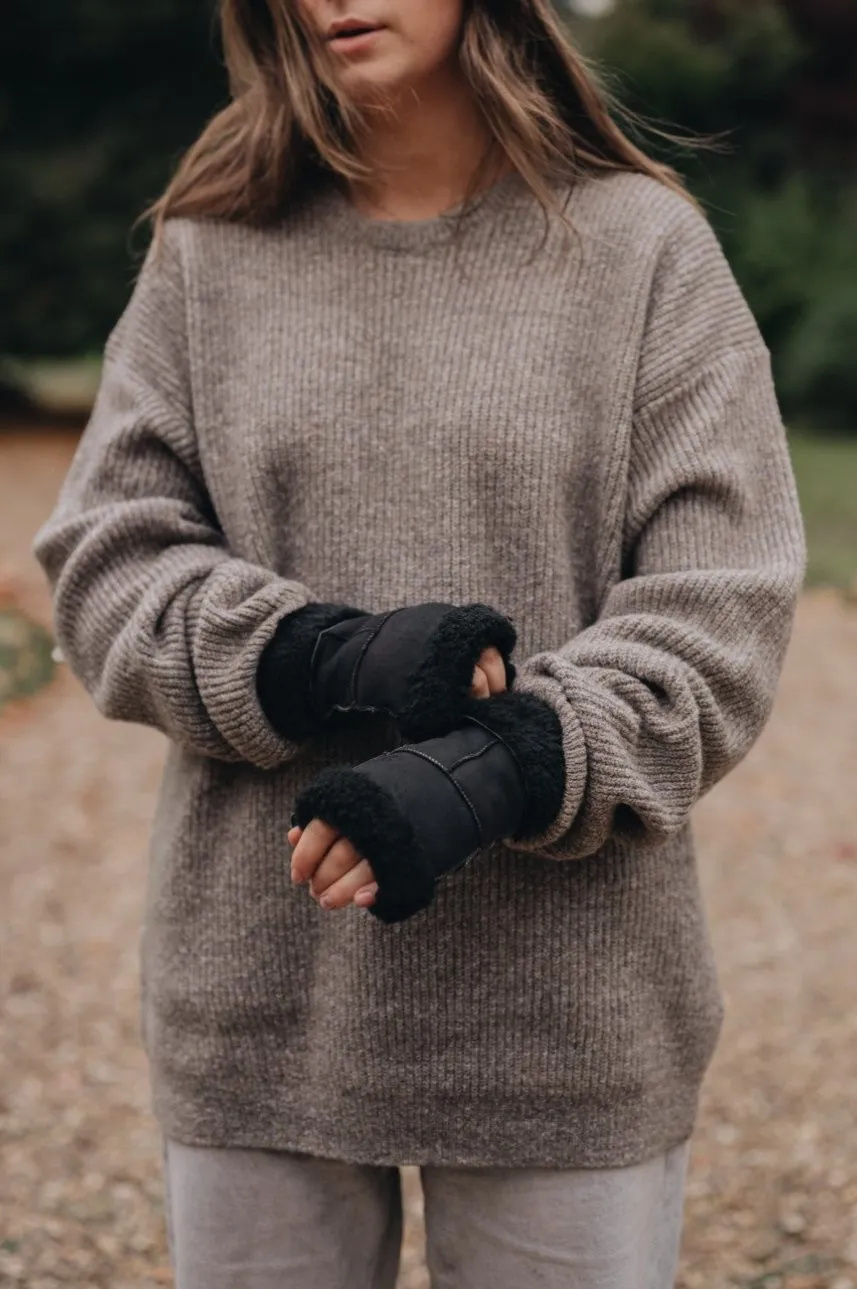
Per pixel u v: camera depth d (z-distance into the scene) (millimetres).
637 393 1529
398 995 1510
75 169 14242
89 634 1569
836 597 8461
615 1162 1522
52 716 6246
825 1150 3092
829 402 15969
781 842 5012
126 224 14453
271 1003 1567
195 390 1636
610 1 17672
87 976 3971
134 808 5250
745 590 1445
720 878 4711
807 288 16312
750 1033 3648
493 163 1614
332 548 1554
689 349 1525
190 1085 1599
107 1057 3537
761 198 17109
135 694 1531
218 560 1552
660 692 1399
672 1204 1645
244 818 1565
